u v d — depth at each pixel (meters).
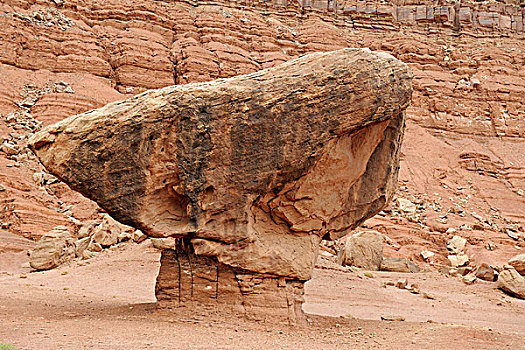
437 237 41.47
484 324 16.70
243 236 12.09
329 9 71.50
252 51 61.12
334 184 13.02
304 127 12.23
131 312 12.52
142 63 52.88
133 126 11.56
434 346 10.56
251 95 12.09
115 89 51.19
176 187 11.84
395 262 30.42
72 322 10.89
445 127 61.31
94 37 53.62
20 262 26.84
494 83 65.31
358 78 12.56
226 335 10.48
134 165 11.59
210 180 11.87
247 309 12.20
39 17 51.09
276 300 12.38
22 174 36.94
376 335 12.05
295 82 12.34
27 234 30.56
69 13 54.34
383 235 39.91
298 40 64.56
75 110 44.50
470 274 31.47
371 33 70.75
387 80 12.85
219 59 56.81
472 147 59.28
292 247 12.80
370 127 13.18
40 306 13.35
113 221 29.62
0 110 42.34
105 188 11.52
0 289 16.58
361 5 72.50
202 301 12.34
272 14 68.12
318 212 12.98
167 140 11.75
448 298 23.08
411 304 20.84
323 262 26.58
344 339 11.38
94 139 11.47
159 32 58.53
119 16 57.28
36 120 43.00
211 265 12.41
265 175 12.08
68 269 24.33
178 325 11.20
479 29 73.56
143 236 27.92
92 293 17.48
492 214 49.12
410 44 67.69
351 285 22.97
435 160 55.25
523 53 70.50
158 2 62.41
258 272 12.30
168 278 12.52
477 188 52.72
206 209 11.88
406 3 75.19
